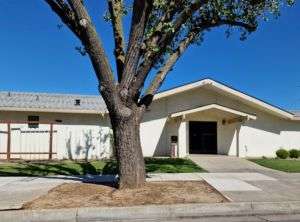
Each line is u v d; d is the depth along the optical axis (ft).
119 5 39.96
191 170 60.13
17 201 35.65
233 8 43.50
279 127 92.27
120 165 39.32
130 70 37.68
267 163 71.15
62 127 81.82
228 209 34.17
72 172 57.77
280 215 33.35
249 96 87.35
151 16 41.50
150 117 85.05
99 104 86.48
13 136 79.92
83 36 35.76
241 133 89.20
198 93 88.07
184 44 41.37
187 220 31.50
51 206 33.68
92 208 32.42
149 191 38.29
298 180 49.24
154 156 84.43
